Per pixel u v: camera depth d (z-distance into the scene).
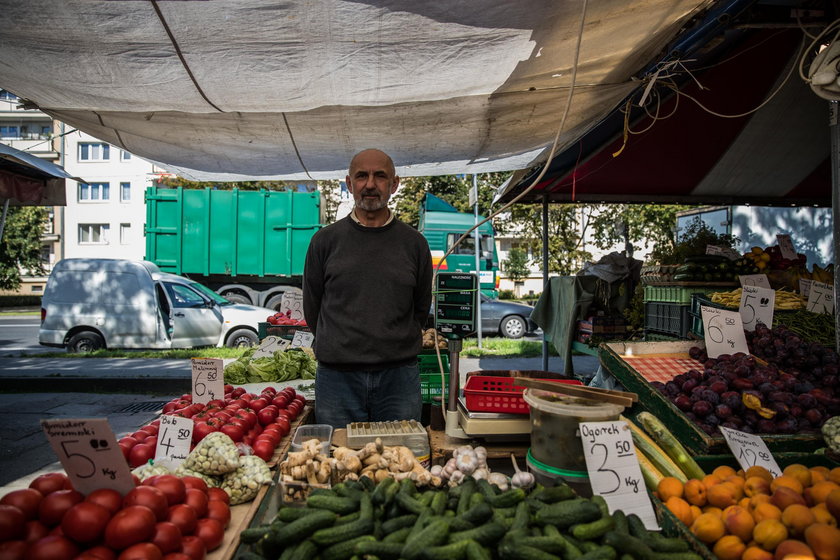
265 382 5.24
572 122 4.98
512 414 2.89
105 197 32.03
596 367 10.80
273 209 14.84
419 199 23.67
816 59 3.13
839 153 3.65
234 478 2.37
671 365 3.81
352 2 3.00
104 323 11.29
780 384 3.10
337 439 2.85
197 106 4.31
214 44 3.41
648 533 1.91
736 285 6.15
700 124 6.26
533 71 3.90
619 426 2.25
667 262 7.43
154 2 2.97
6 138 33.69
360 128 5.18
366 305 3.31
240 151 5.72
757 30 4.48
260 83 3.91
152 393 8.83
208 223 14.77
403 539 1.78
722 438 2.75
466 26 3.26
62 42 3.36
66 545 1.61
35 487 1.84
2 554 1.56
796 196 9.50
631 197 9.24
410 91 4.12
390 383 3.36
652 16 3.18
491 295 18.06
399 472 2.36
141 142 5.43
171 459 2.62
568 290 8.12
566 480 2.25
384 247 3.38
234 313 11.99
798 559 1.76
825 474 2.34
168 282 11.69
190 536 1.85
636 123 5.66
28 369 9.73
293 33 3.30
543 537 1.70
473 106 4.66
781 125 6.38
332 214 21.14
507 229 18.34
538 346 13.23
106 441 1.80
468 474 2.34
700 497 2.29
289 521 1.87
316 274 3.48
